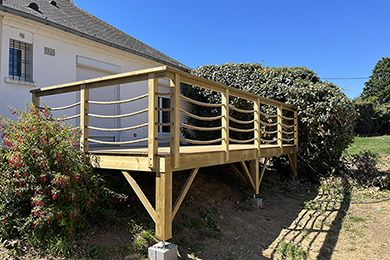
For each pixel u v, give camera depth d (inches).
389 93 1611.7
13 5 244.2
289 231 202.7
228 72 396.2
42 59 249.9
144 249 146.9
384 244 178.9
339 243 182.5
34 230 141.2
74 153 156.6
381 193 290.7
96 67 300.4
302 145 338.6
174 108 139.3
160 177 137.7
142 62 362.0
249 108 374.0
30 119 154.3
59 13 316.8
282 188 315.0
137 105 355.6
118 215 171.2
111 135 323.6
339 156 342.6
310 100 322.0
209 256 155.8
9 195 146.4
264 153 259.1
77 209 145.2
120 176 192.2
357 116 346.0
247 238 185.6
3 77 221.1
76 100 285.1
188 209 206.4
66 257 131.8
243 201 254.8
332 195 290.7
